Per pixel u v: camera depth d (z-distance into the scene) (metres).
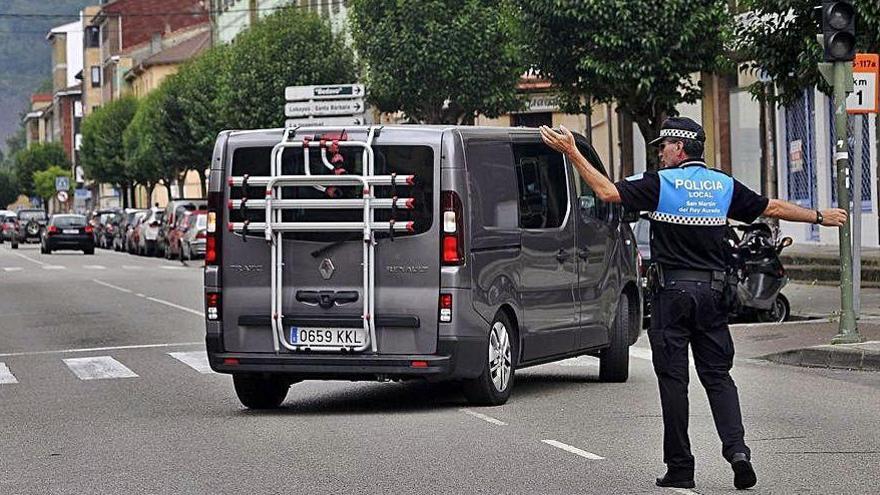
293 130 24.59
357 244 24.20
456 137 24.16
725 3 50.53
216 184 24.92
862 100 33.88
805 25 39.88
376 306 24.17
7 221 167.38
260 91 98.19
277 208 24.47
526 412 24.42
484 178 24.72
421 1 72.62
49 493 18.19
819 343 33.56
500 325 25.11
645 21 49.94
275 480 18.59
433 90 73.75
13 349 39.25
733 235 41.81
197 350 37.50
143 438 22.59
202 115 129.00
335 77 98.12
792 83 41.38
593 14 49.66
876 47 38.50
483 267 24.45
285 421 24.11
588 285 27.81
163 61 198.62
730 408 17.41
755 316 42.28
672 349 17.45
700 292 17.30
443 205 23.94
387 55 73.31
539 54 51.41
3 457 21.14
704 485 17.83
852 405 25.02
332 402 26.86
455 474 18.73
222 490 18.03
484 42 72.81
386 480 18.41
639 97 52.16
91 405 27.12
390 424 23.34
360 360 24.22
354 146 24.19
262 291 24.66
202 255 97.69
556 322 26.75
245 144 24.81
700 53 50.84
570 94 53.34
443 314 23.91
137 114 164.62
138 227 120.44
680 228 17.38
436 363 23.92
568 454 20.16
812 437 21.50
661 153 17.86
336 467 19.42
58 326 46.19
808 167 61.25
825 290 49.72
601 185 17.36
